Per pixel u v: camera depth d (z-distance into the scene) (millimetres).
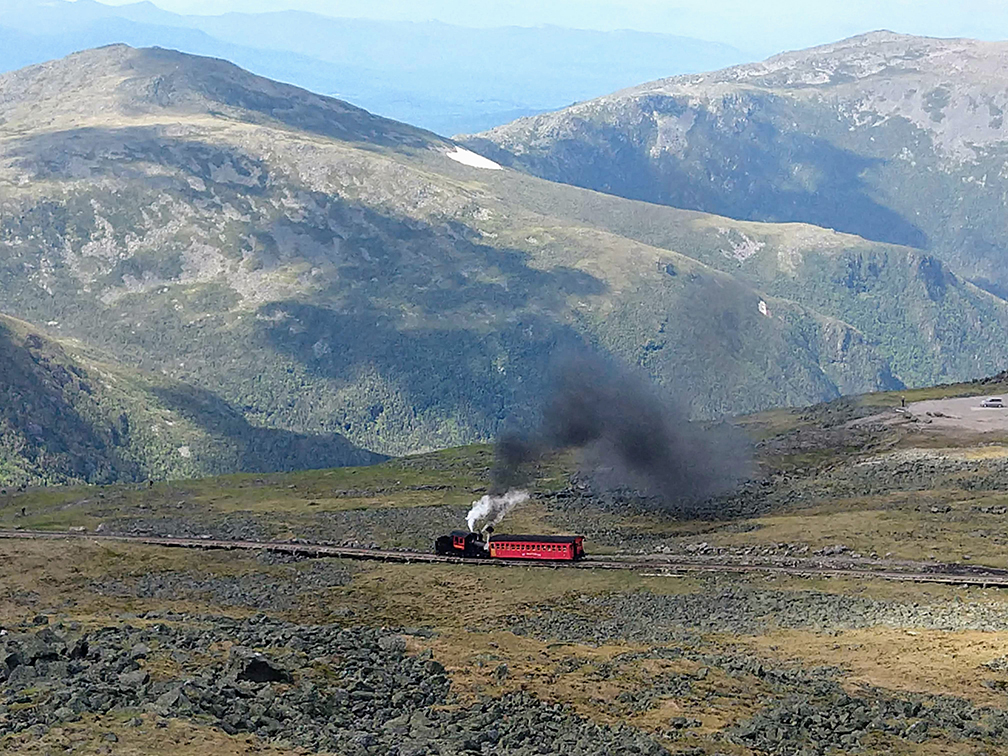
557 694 68938
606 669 77375
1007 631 99875
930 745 62281
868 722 66062
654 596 130000
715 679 76062
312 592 141625
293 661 68562
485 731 58562
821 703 71188
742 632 107188
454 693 67125
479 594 136000
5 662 60406
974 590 123438
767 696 72812
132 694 56125
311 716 58312
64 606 129375
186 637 72750
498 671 72062
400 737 56250
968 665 84688
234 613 127250
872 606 116438
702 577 138000
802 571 136500
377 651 76000
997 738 64250
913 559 140375
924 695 75375
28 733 48500
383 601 134625
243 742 50688
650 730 62875
